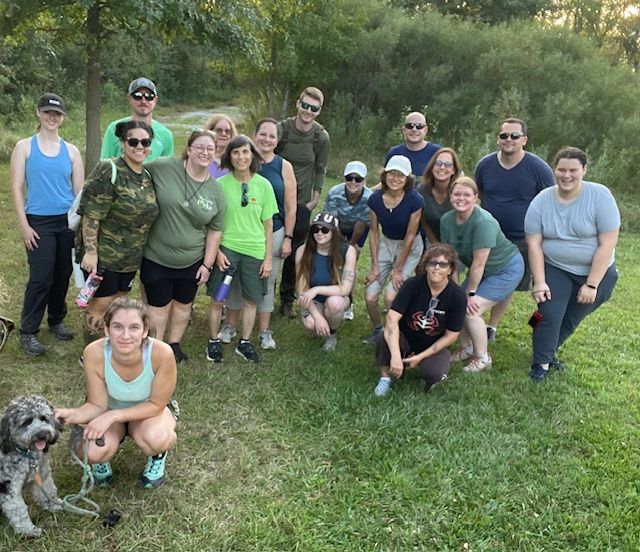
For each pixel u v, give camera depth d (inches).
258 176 189.6
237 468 143.0
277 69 634.2
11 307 222.5
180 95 1446.9
